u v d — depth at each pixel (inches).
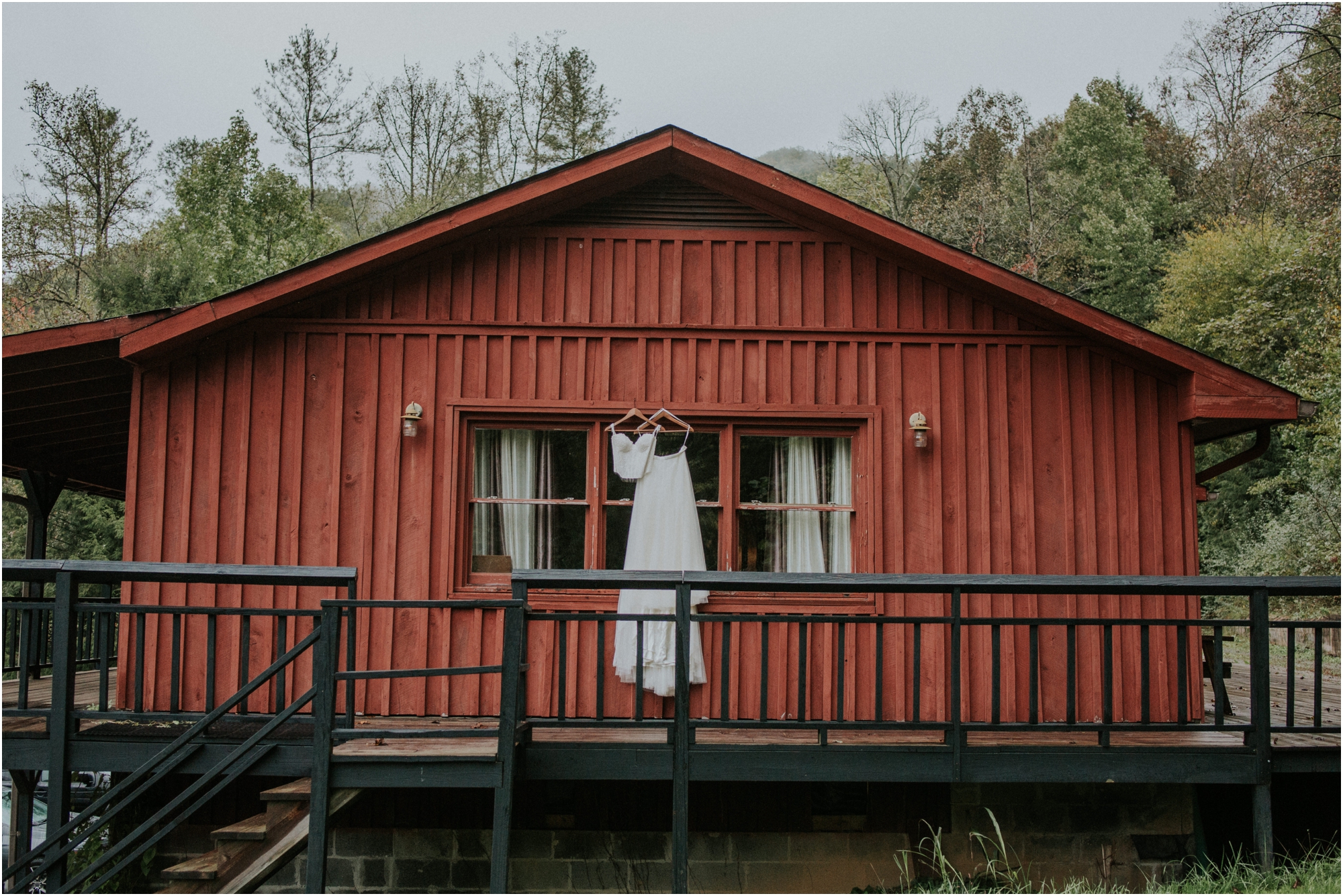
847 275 274.1
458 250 271.9
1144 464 270.5
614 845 260.5
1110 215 1195.3
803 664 213.9
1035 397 271.6
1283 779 259.8
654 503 263.4
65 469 402.3
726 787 262.4
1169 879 253.8
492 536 269.6
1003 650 263.0
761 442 274.7
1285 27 978.1
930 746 215.8
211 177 1109.1
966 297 274.4
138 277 1033.5
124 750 214.8
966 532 266.8
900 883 257.3
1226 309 922.1
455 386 267.9
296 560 260.1
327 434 265.3
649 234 274.4
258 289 254.7
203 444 263.1
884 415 270.7
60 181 1204.5
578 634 262.4
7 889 189.8
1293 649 221.3
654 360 270.7
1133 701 262.5
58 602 207.6
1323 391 724.0
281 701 198.2
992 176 1375.5
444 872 259.0
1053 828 257.6
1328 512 729.0
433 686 259.0
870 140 1464.1
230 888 178.5
